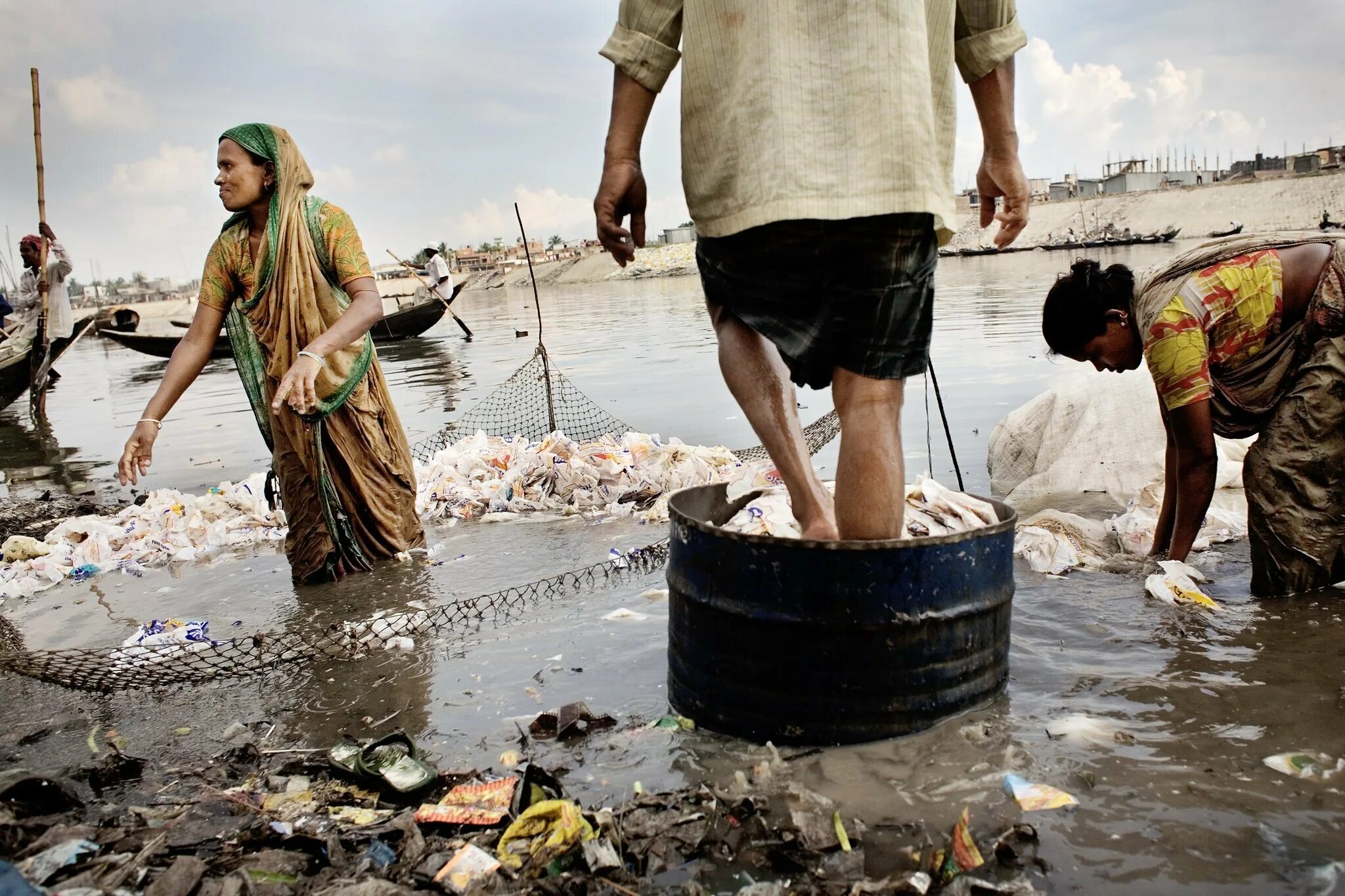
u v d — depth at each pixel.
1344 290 3.29
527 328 23.78
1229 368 3.49
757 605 2.39
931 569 2.35
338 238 4.52
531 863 1.96
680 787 2.27
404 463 4.79
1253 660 2.82
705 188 2.44
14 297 13.80
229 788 2.44
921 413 7.77
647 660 3.11
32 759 2.73
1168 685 2.67
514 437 7.54
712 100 2.38
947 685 2.43
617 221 2.57
